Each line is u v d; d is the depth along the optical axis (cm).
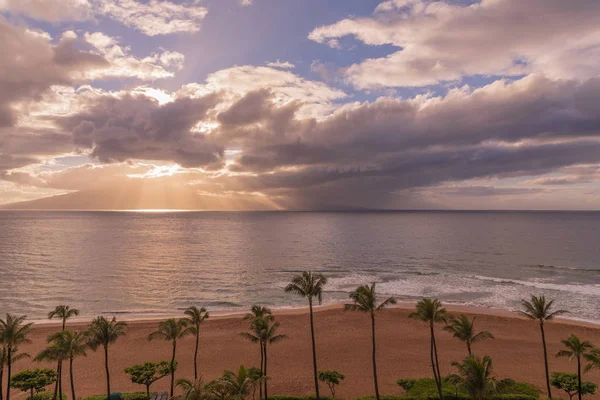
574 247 16362
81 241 19162
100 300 8000
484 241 19050
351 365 4709
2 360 3356
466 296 8094
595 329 5859
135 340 5534
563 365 4647
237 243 18625
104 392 4097
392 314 6750
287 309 7244
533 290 8562
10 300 7969
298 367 4659
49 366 4719
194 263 12575
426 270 11200
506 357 4891
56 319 6644
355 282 9562
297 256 14188
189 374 4516
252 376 3247
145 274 10719
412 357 4928
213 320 6444
